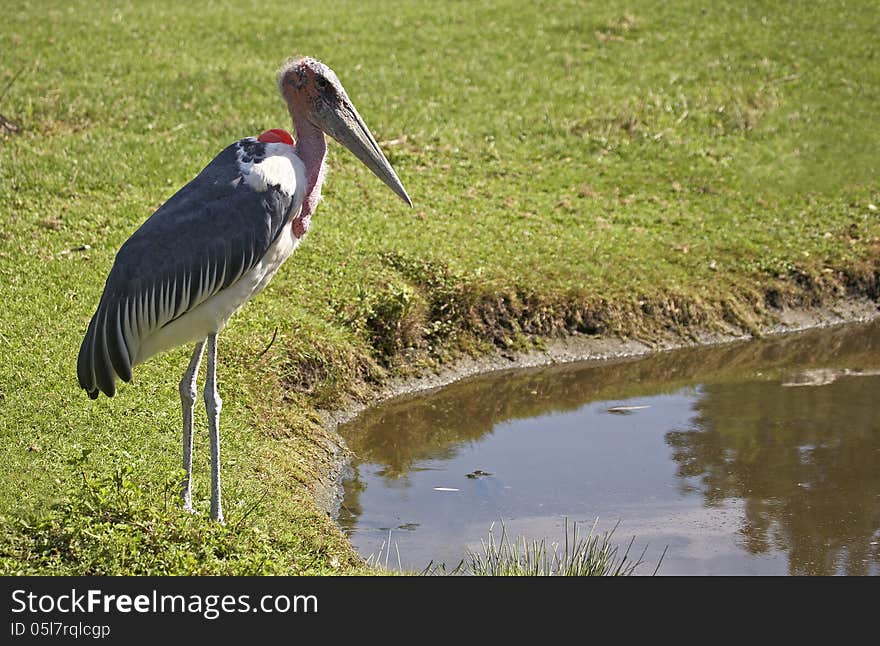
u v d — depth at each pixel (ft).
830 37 92.94
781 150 74.54
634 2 98.63
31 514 29.01
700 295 55.83
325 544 32.07
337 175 63.10
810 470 40.91
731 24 94.63
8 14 85.05
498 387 48.96
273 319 45.52
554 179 67.15
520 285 52.90
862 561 33.94
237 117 69.46
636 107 77.97
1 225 50.72
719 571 32.94
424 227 57.47
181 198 28.32
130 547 27.22
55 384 36.99
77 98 69.67
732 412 46.91
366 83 78.18
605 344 52.47
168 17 88.48
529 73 82.99
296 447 39.40
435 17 93.50
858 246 61.62
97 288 45.62
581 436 44.32
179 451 34.58
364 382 46.55
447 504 37.73
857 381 50.78
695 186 68.69
